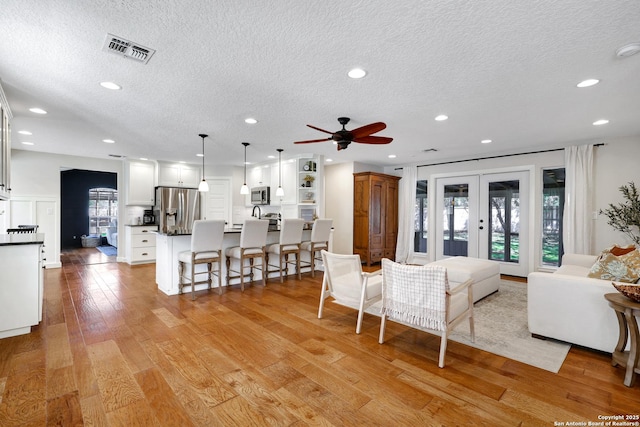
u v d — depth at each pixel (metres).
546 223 5.30
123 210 6.85
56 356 2.37
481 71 2.47
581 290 2.53
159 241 4.49
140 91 2.90
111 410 1.74
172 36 2.00
